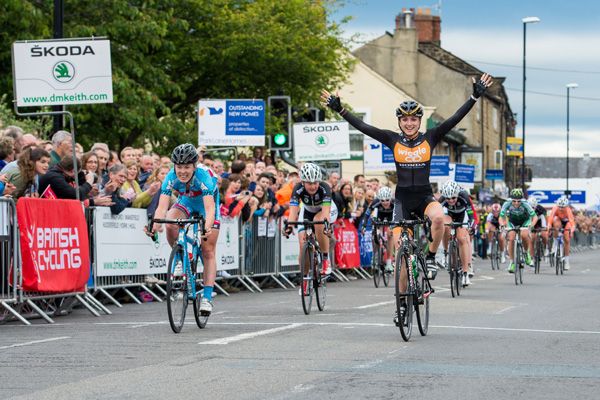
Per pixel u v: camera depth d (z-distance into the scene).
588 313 14.90
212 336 11.34
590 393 7.61
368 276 27.38
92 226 16.00
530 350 10.18
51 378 8.34
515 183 94.06
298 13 41.19
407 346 10.41
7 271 13.20
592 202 95.06
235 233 20.50
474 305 16.41
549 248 32.03
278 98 26.14
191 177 12.13
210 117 25.34
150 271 17.69
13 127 15.84
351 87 61.47
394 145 12.09
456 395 7.50
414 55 70.44
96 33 29.58
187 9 38.41
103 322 13.39
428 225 12.21
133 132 33.62
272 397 7.38
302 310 15.35
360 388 7.76
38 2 28.80
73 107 28.75
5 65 27.92
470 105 12.05
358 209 26.64
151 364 9.08
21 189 14.15
